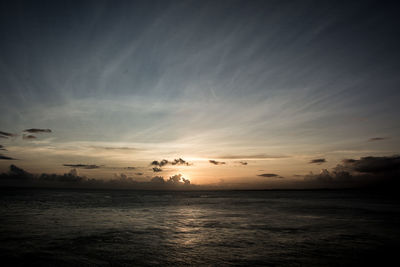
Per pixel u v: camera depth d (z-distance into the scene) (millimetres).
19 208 37438
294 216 30375
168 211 37125
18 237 16922
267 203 57812
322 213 33719
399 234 18562
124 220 26219
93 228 20938
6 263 11578
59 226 21609
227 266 11383
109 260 12164
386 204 51719
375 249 14172
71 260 12102
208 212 35938
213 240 16688
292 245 15227
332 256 12828
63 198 69812
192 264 11656
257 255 13062
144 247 14711
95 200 62812
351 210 37938
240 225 23297
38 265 11367
